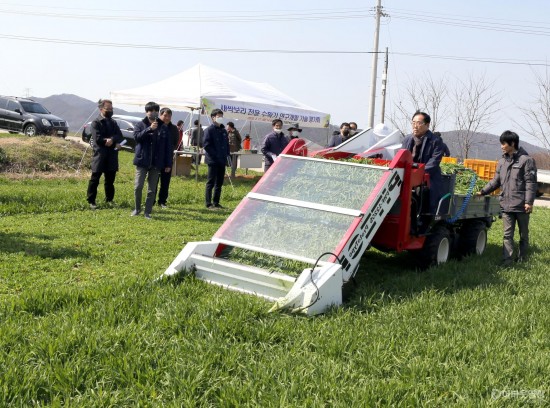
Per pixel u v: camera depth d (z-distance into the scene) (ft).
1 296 20.98
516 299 22.02
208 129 43.39
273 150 48.91
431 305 20.67
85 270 25.14
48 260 26.25
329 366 15.29
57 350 15.29
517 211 29.53
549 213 55.16
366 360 15.85
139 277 22.39
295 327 18.34
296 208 23.86
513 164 29.60
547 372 15.60
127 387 14.03
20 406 12.84
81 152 68.33
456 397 14.23
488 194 32.04
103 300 19.36
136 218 37.70
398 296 21.84
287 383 14.40
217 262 21.93
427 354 16.52
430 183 27.04
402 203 25.14
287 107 67.67
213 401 13.84
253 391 13.84
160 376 14.58
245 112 62.69
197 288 21.06
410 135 27.96
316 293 19.69
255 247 22.48
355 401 13.55
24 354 15.10
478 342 17.39
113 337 16.30
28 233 31.53
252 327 17.71
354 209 23.04
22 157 61.26
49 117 98.07
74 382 13.99
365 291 22.13
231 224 23.88
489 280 24.89
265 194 24.97
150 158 37.50
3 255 26.48
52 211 39.17
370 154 29.50
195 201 47.11
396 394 14.10
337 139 46.75
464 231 31.42
